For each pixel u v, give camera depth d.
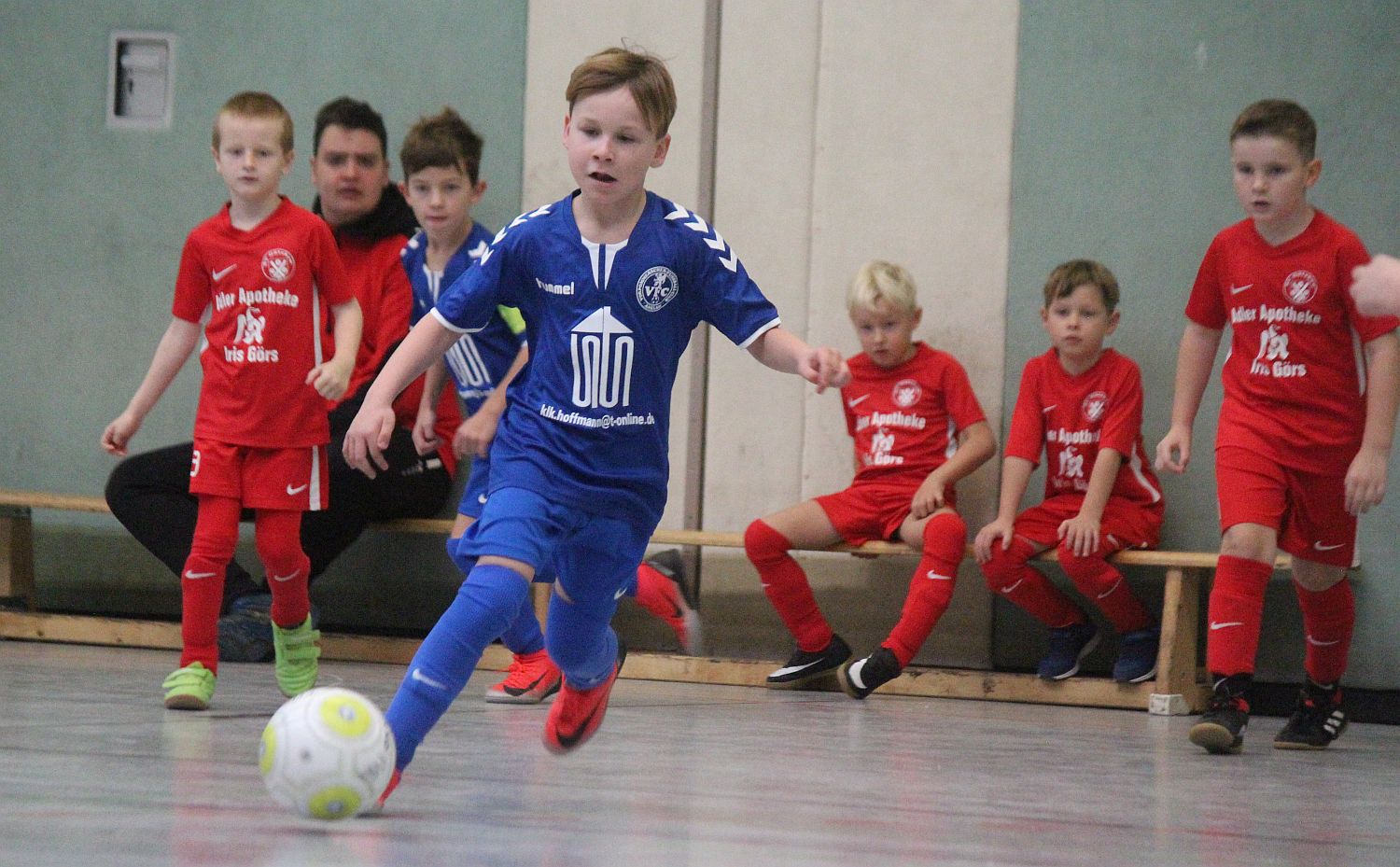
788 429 15.44
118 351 16.80
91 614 16.56
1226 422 10.48
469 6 16.14
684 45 15.66
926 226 15.24
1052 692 13.66
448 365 13.47
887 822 6.30
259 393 10.60
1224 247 10.55
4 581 15.81
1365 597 13.94
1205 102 14.68
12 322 17.00
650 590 12.91
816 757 8.73
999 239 15.10
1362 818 7.24
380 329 15.12
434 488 15.09
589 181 6.84
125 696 10.41
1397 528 13.89
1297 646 14.02
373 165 15.12
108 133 16.84
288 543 10.80
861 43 15.37
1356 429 10.20
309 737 5.60
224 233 10.81
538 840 5.49
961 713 12.28
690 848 5.45
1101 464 13.59
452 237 13.59
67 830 5.26
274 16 16.52
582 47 15.88
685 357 15.62
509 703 11.50
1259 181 9.98
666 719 10.64
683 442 15.63
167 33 16.72
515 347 13.03
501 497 6.83
